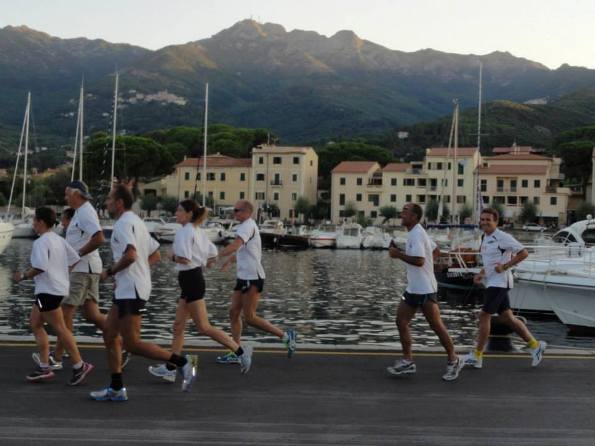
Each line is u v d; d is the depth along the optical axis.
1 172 167.38
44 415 7.80
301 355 11.02
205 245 9.63
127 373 9.83
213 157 121.88
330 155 130.38
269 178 115.62
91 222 9.59
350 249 74.25
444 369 10.31
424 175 112.25
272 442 7.05
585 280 21.48
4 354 10.70
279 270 47.53
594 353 11.46
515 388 9.33
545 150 147.50
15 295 29.36
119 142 116.25
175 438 7.10
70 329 9.80
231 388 9.11
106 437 7.08
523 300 24.20
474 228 43.25
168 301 28.47
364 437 7.26
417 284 9.62
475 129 179.12
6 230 48.84
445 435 7.37
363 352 11.29
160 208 112.38
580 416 8.11
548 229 101.31
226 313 25.39
